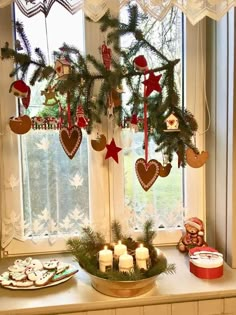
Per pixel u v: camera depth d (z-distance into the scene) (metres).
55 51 1.46
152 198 1.69
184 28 1.66
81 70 1.42
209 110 1.70
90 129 1.50
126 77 1.42
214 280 1.44
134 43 1.45
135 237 1.65
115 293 1.33
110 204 1.71
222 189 1.61
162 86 1.42
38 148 1.62
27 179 1.64
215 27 1.61
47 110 1.60
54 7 1.57
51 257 1.66
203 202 1.77
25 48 1.50
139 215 1.70
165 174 1.44
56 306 1.29
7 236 1.66
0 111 1.60
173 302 1.36
